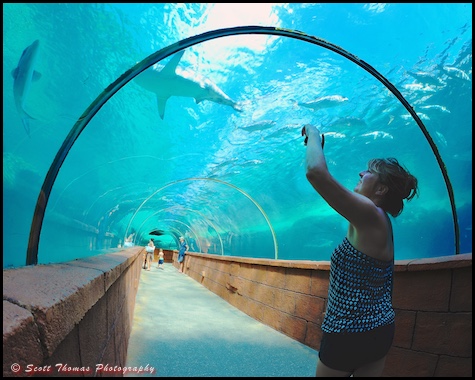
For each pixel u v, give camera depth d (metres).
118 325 2.98
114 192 11.07
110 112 7.59
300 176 17.03
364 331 1.47
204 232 28.59
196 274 16.98
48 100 4.98
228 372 3.58
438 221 25.86
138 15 4.66
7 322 0.80
